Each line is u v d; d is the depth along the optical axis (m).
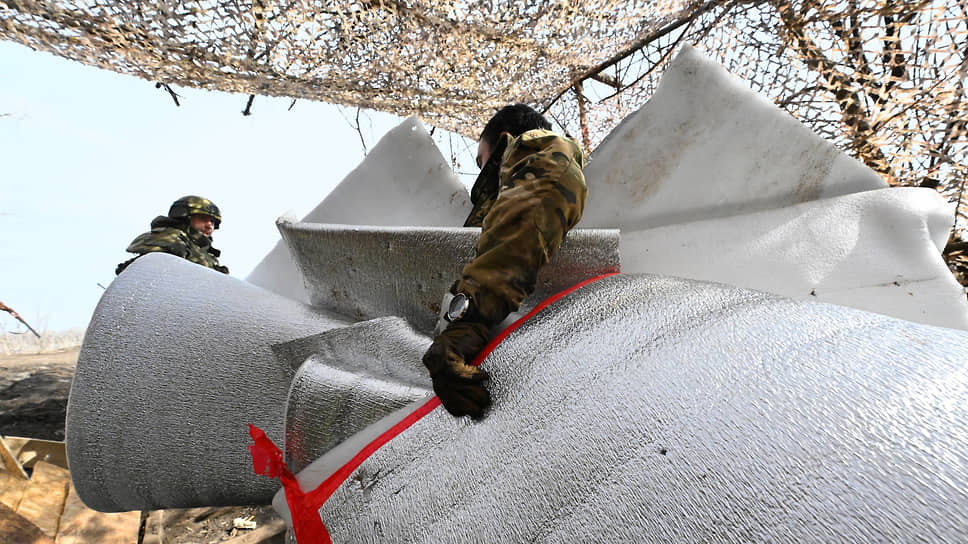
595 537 0.62
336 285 1.48
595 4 2.68
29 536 2.03
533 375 0.84
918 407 0.55
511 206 0.98
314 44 2.39
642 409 0.69
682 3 2.74
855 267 1.31
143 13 2.00
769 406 0.61
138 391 1.33
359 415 1.03
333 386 1.06
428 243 1.29
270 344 1.36
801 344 0.69
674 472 0.60
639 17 2.86
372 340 1.22
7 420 3.98
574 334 0.89
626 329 0.85
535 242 0.95
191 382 1.32
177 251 3.83
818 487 0.52
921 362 0.61
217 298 1.48
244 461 1.29
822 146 1.43
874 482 0.50
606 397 0.73
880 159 2.17
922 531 0.45
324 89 2.78
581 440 0.70
